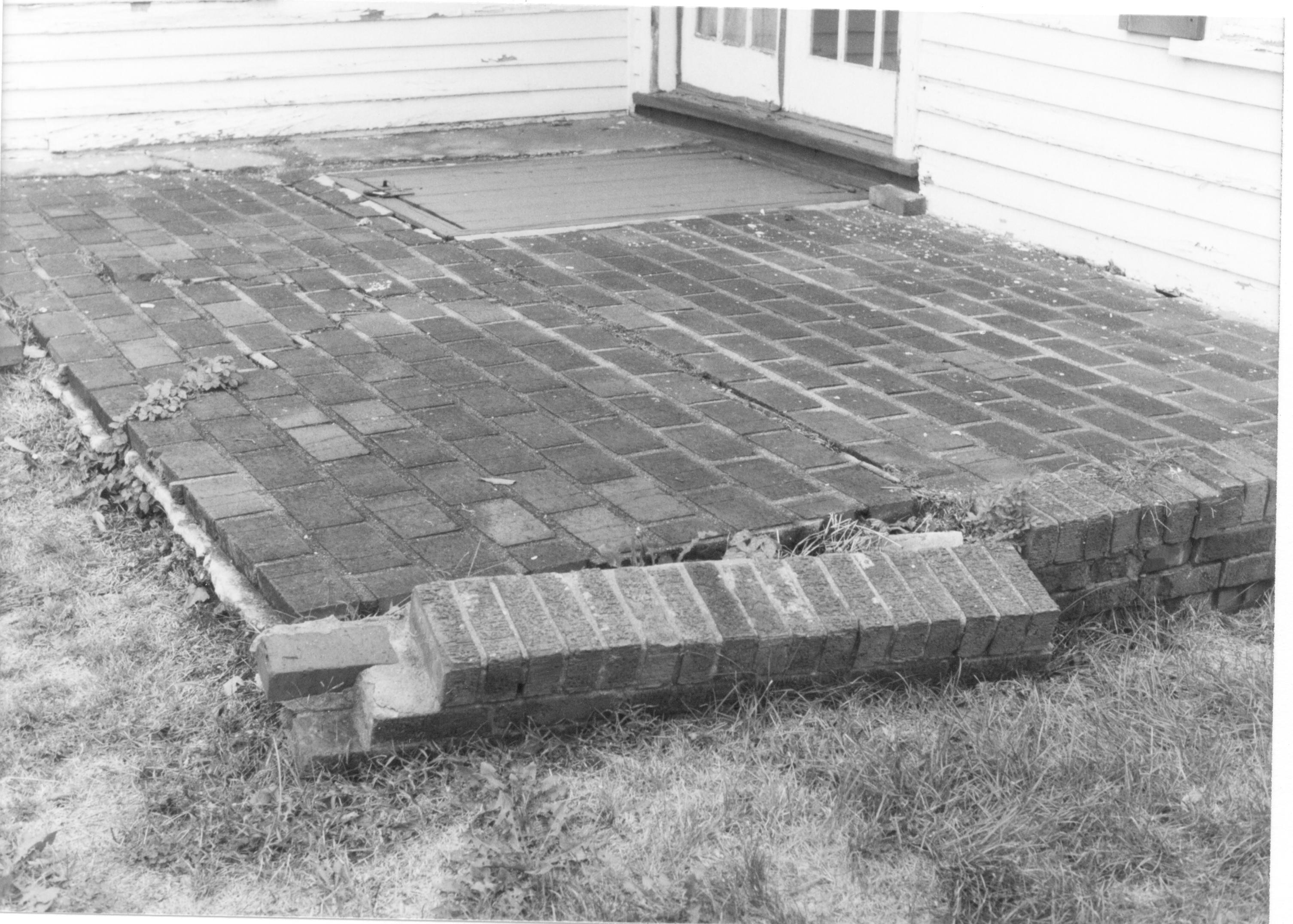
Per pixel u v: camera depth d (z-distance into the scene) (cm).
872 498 380
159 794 284
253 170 783
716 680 311
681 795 289
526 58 923
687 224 684
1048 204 648
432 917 258
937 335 526
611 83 963
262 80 844
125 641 335
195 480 383
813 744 304
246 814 277
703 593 315
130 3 791
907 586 328
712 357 493
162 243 620
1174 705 331
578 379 469
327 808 279
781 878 271
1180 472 380
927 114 714
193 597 351
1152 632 367
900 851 277
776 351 501
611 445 415
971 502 373
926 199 723
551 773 293
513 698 295
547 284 574
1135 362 504
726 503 376
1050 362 500
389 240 639
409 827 277
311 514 365
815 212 718
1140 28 575
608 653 295
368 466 396
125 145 815
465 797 282
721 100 902
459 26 894
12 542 380
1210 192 566
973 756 299
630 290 570
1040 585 334
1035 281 605
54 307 528
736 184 779
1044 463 406
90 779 291
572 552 348
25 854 264
